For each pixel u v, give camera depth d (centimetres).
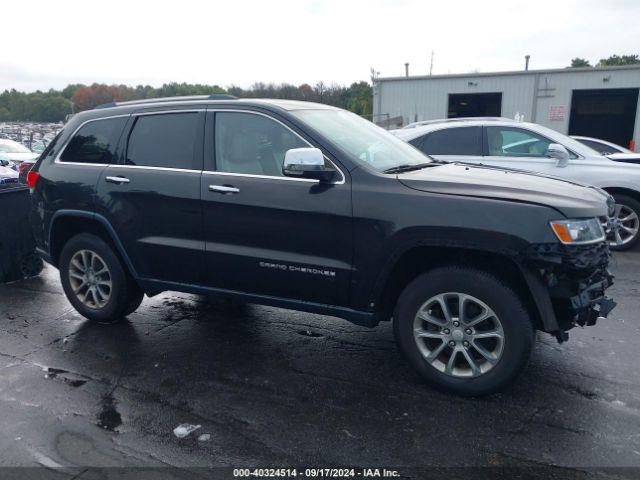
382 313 396
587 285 352
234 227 418
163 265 457
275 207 399
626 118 2239
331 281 390
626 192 739
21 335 493
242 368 421
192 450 318
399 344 384
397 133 858
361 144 427
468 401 365
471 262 369
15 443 327
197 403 370
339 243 383
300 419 348
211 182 425
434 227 352
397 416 349
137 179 458
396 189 369
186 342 471
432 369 374
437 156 809
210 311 546
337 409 359
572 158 755
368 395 376
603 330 480
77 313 550
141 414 357
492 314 350
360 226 374
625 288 596
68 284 519
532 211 336
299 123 408
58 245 529
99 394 384
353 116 496
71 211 492
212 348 459
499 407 356
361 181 379
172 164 450
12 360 441
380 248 369
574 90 2206
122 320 525
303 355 442
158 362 433
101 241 494
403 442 321
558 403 360
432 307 379
